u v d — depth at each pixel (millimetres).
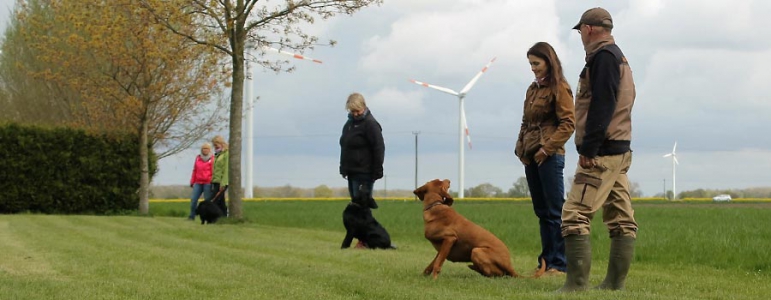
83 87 23266
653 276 8211
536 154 7828
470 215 23891
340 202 43344
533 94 7895
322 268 8492
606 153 6449
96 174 25625
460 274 8117
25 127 25062
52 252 10125
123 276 7715
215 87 24328
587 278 6660
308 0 17094
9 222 17656
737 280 8219
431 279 7621
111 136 25641
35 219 19141
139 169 26125
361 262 9305
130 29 20125
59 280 7289
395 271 8344
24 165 24984
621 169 6508
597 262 10008
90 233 13883
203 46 19547
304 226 18375
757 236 14430
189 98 24625
